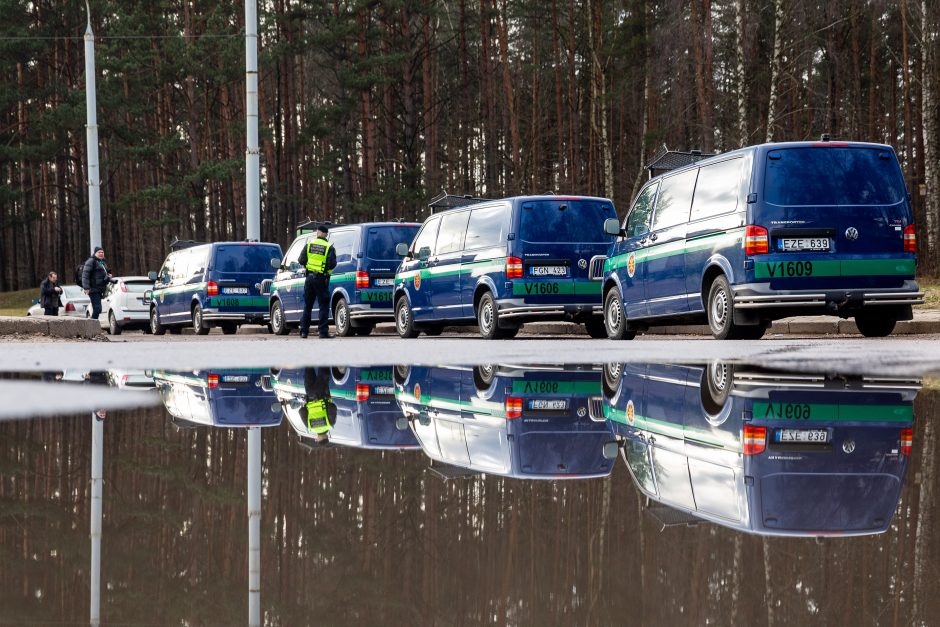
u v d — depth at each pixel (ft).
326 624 3.23
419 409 11.82
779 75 99.45
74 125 160.15
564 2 154.71
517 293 45.01
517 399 13.25
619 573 3.86
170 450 7.90
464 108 189.16
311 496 5.74
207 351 29.43
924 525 4.94
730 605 3.42
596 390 14.65
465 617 3.29
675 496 5.83
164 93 171.73
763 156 32.96
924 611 3.37
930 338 34.96
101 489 6.00
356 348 32.58
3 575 3.88
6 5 164.45
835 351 25.30
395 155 166.61
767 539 4.53
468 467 7.03
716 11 125.39
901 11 121.90
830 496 5.91
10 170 199.41
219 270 72.64
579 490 6.02
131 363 21.88
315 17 157.17
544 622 3.24
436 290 51.26
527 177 165.99
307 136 153.38
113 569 3.99
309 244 55.67
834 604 3.45
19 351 28.66
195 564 4.09
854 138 138.10
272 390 14.56
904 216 33.50
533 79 168.14
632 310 40.60
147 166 194.08
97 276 72.28
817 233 32.89
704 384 15.35
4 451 7.81
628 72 145.69
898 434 9.34
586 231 46.24
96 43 158.20
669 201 38.14
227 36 150.41
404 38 147.43
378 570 3.98
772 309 33.60
